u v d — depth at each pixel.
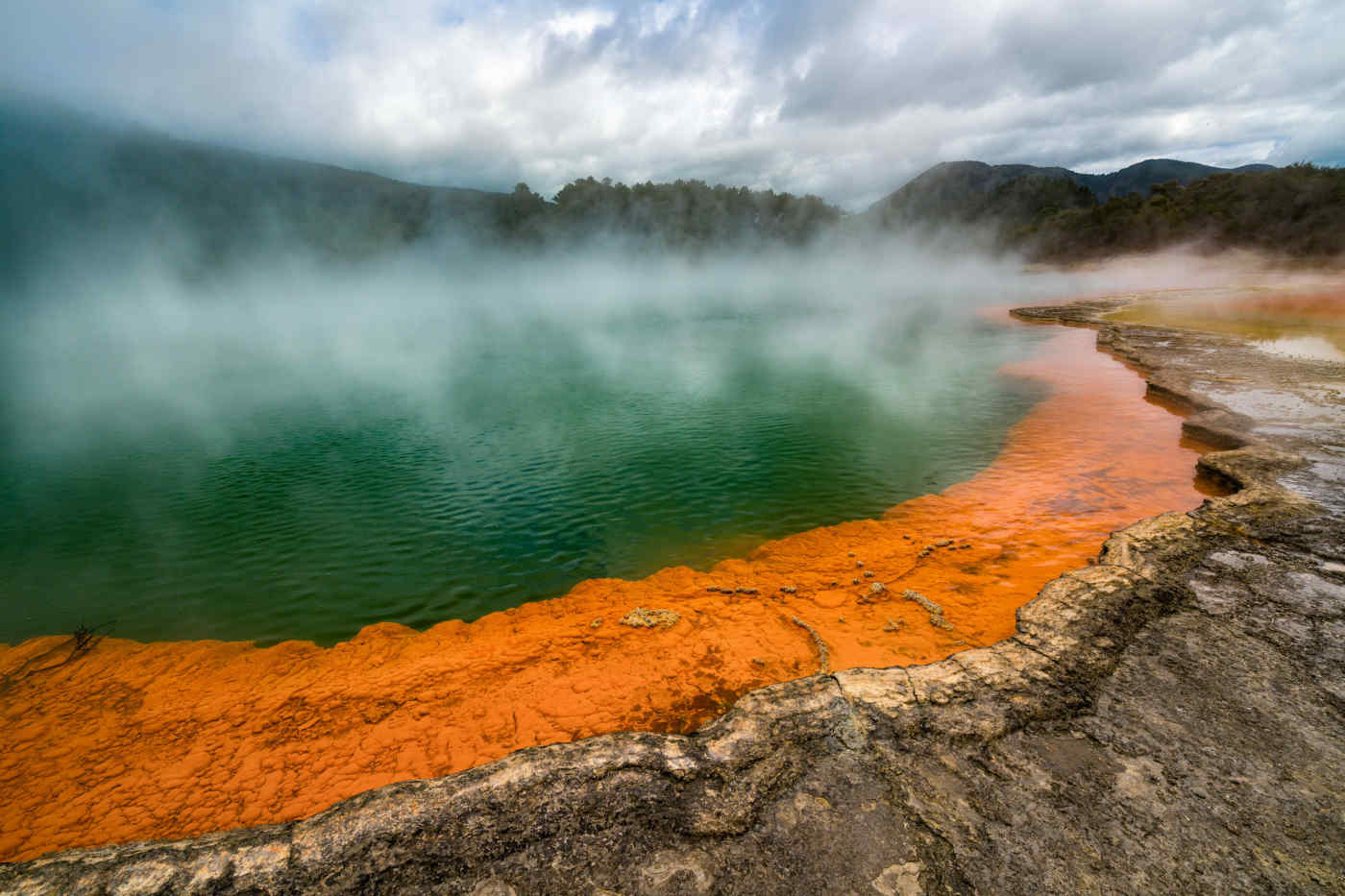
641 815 3.40
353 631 7.26
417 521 10.31
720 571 7.95
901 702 4.23
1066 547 7.69
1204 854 2.95
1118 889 2.79
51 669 6.66
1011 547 7.86
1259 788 3.33
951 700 4.22
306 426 17.55
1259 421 10.96
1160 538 6.53
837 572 7.59
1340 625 4.84
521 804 3.52
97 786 4.71
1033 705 4.12
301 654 6.74
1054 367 19.59
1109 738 3.78
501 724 5.01
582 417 17.17
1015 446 12.23
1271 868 2.85
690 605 7.00
